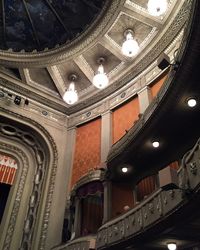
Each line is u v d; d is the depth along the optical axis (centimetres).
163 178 474
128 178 907
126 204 869
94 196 984
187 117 680
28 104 1310
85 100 1369
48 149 1268
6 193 1246
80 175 1150
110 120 1202
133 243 643
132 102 1152
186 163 499
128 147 800
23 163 1260
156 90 1054
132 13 1112
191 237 580
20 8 1255
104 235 746
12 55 1284
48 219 1071
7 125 1251
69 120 1397
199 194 441
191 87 613
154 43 1127
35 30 1298
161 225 550
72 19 1251
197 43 536
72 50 1269
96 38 1212
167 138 744
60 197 1135
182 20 1003
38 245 1009
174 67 607
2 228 1059
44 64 1306
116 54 1237
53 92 1398
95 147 1185
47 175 1191
